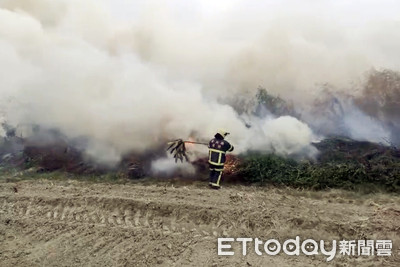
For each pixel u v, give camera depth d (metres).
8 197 6.00
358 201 5.52
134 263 4.43
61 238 4.97
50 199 5.87
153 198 5.75
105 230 5.07
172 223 5.18
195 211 5.32
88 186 6.37
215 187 6.14
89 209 5.60
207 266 4.33
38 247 4.82
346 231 4.77
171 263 4.40
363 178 6.09
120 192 6.04
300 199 5.65
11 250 4.79
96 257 4.57
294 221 4.99
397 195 5.70
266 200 5.61
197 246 4.68
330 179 6.13
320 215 5.11
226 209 5.33
